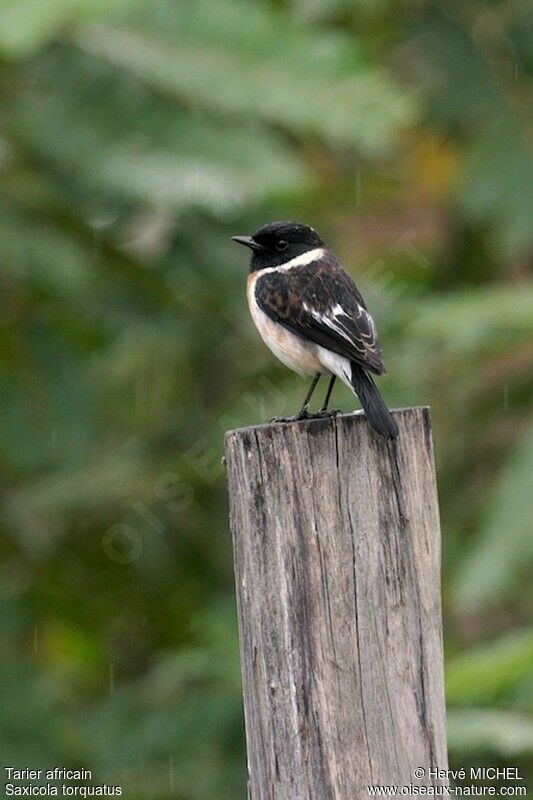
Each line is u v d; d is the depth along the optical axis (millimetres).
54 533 14906
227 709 13875
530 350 15055
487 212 14555
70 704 14859
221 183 11969
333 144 14117
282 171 12055
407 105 11648
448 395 15422
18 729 13414
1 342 13180
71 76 12367
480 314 12539
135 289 13570
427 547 7711
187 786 13961
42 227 12367
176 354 15133
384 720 7543
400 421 7664
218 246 13648
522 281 16547
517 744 9672
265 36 11875
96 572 15406
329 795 7480
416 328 13109
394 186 16141
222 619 14188
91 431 13273
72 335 13508
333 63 11789
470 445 15609
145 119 12250
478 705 10531
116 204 12609
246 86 11578
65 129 12141
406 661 7609
